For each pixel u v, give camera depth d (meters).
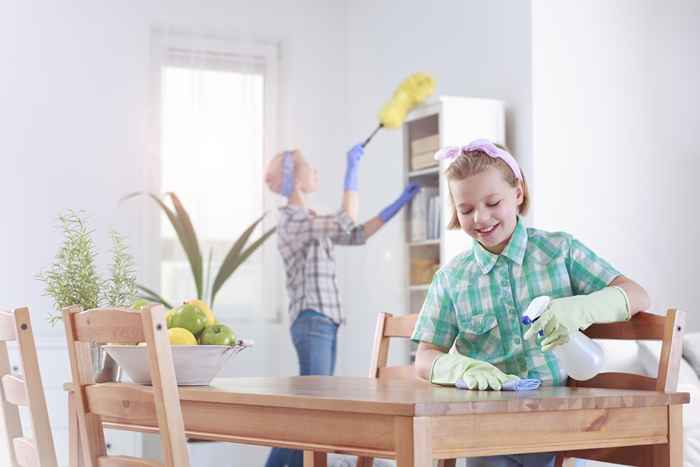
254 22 5.32
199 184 5.01
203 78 5.10
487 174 1.86
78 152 4.95
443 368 1.79
